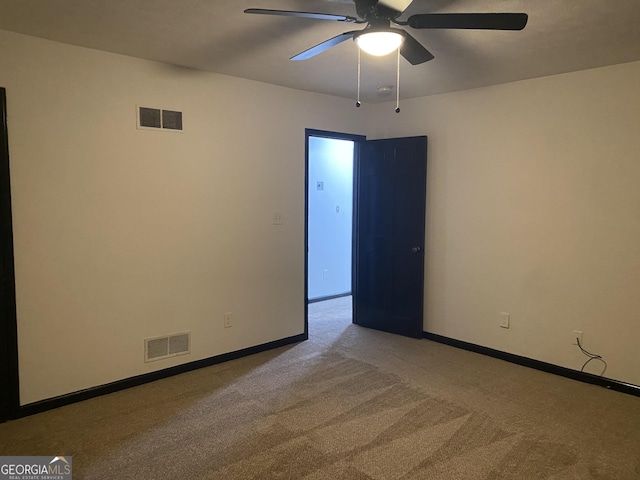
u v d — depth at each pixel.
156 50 2.97
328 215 6.30
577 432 2.66
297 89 4.08
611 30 2.53
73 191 2.93
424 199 4.32
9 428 2.67
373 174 4.64
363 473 2.25
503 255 3.85
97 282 3.07
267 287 4.03
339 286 6.54
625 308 3.22
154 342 3.36
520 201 3.72
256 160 3.85
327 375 3.50
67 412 2.87
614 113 3.19
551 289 3.58
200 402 3.02
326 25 2.50
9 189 2.69
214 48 2.93
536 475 2.24
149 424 2.72
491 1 2.16
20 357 2.79
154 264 3.33
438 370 3.63
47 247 2.85
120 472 2.25
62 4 2.24
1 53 2.62
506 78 3.60
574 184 3.41
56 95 2.83
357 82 3.80
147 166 3.24
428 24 1.96
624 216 3.19
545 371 3.62
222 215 3.67
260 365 3.70
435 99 4.25
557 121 3.47
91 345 3.07
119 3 2.23
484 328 4.01
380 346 4.21
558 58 3.05
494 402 3.05
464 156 4.07
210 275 3.64
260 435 2.60
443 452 2.44
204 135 3.52
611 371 3.30
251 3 2.22
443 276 4.29
